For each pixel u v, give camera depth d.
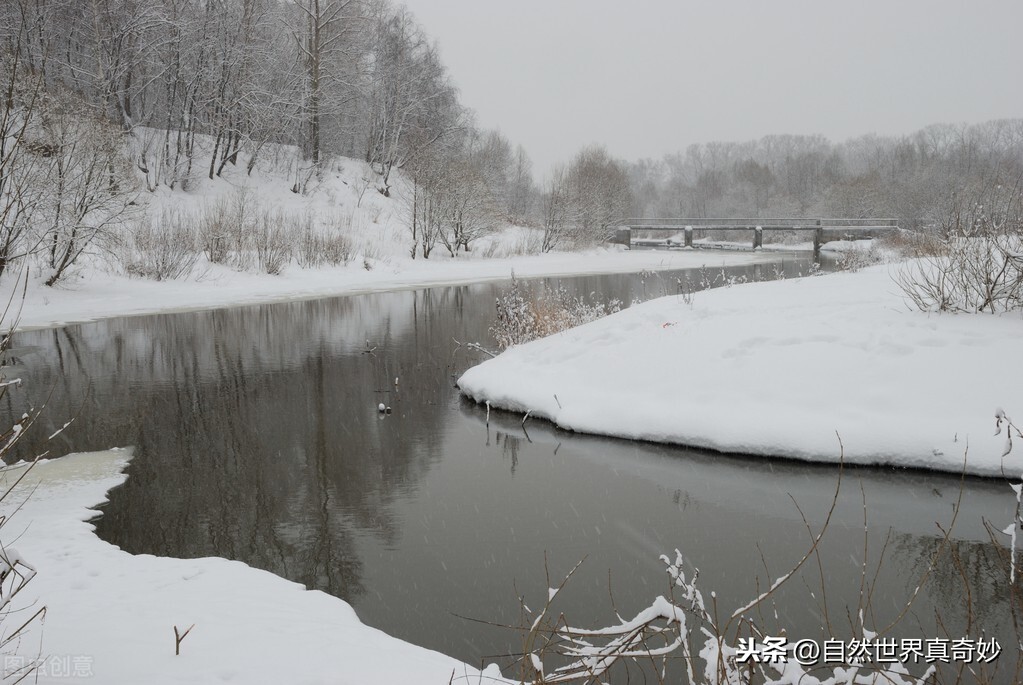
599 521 7.02
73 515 7.06
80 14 34.84
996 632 4.86
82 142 21.36
